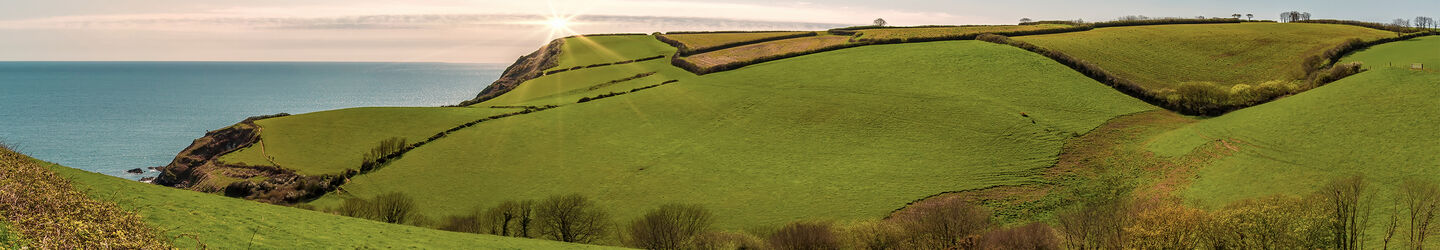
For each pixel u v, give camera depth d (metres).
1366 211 51.75
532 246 40.44
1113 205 57.50
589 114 103.44
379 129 98.25
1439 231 46.47
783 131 90.00
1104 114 91.50
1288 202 46.53
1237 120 79.00
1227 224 43.22
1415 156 60.81
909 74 112.19
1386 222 49.62
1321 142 67.62
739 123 94.25
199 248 24.75
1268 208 44.22
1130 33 139.00
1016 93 100.62
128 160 138.00
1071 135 83.19
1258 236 42.69
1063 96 99.19
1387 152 62.75
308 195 77.56
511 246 38.97
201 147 94.56
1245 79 111.38
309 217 35.94
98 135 179.00
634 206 70.56
